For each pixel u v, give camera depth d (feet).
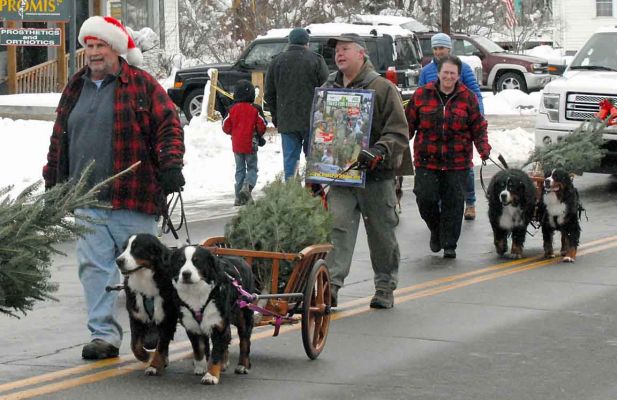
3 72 116.37
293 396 25.98
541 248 49.70
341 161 34.94
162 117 29.25
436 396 26.17
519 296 38.83
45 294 23.89
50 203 23.98
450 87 44.62
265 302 28.50
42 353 30.48
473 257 47.14
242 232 29.63
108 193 29.04
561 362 29.55
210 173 73.20
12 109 93.45
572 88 67.21
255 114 61.77
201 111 92.94
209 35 152.46
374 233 36.09
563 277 42.60
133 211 29.27
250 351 30.50
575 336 32.68
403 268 44.55
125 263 25.96
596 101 66.59
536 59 138.31
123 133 29.09
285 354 30.35
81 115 29.30
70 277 42.57
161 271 26.37
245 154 61.77
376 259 36.60
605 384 27.32
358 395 26.17
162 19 138.51
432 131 44.88
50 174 30.17
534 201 46.21
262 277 29.17
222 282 25.54
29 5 86.99
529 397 26.13
